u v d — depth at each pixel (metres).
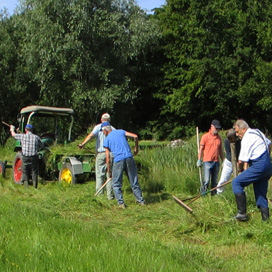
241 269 5.03
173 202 9.14
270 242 6.14
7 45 28.77
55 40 26.25
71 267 4.50
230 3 25.27
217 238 6.48
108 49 28.05
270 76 22.77
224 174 9.23
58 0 25.92
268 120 27.50
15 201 9.16
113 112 27.89
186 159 12.20
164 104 32.47
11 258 4.86
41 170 12.77
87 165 11.90
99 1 27.53
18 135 11.47
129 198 9.85
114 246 5.32
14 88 28.61
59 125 14.05
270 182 9.59
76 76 27.45
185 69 31.06
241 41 24.80
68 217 7.78
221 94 26.31
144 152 13.09
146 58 32.38
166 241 6.31
